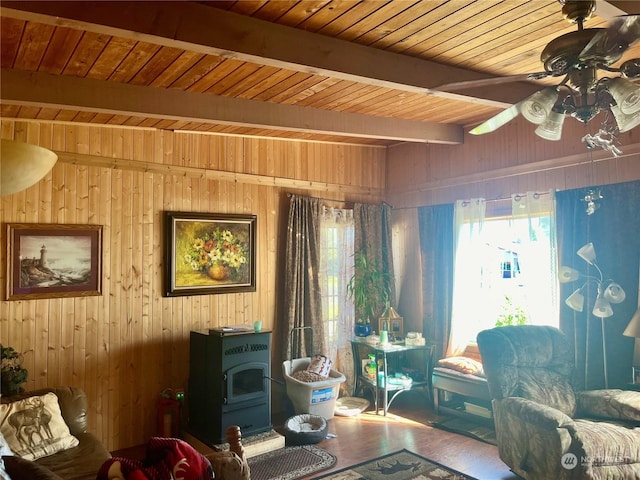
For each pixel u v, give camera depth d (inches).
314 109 151.7
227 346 153.6
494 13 92.0
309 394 172.4
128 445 157.6
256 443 150.2
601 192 149.7
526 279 168.4
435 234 202.7
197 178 175.2
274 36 93.8
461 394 172.1
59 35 91.4
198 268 173.0
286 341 191.0
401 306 223.1
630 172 145.3
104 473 68.4
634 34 68.4
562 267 148.3
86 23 75.5
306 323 197.3
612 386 144.3
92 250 151.9
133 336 159.5
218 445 149.3
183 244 169.6
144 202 163.3
